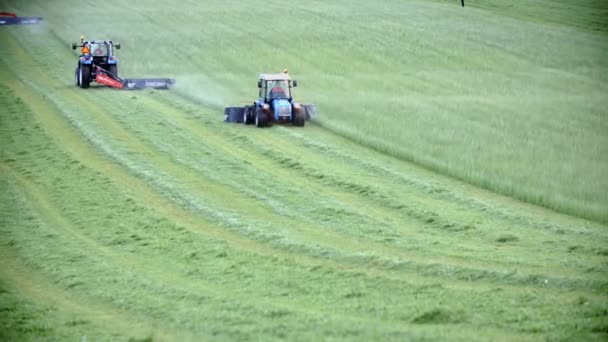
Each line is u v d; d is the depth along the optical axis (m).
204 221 70.31
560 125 112.31
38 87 135.62
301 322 48.41
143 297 53.12
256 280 55.72
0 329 49.00
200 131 105.25
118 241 64.56
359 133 101.94
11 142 98.06
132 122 109.25
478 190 79.81
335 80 148.50
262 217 70.69
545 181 81.19
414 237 65.12
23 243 64.38
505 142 100.19
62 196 77.12
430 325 48.16
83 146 97.31
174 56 171.62
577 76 157.00
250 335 46.84
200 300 52.16
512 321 48.41
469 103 128.88
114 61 140.75
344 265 59.09
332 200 75.31
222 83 142.38
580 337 46.22
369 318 49.16
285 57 172.00
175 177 83.56
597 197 75.69
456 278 56.00
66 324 49.62
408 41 192.00
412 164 89.94
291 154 92.69
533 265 58.16
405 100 130.00
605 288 53.41
